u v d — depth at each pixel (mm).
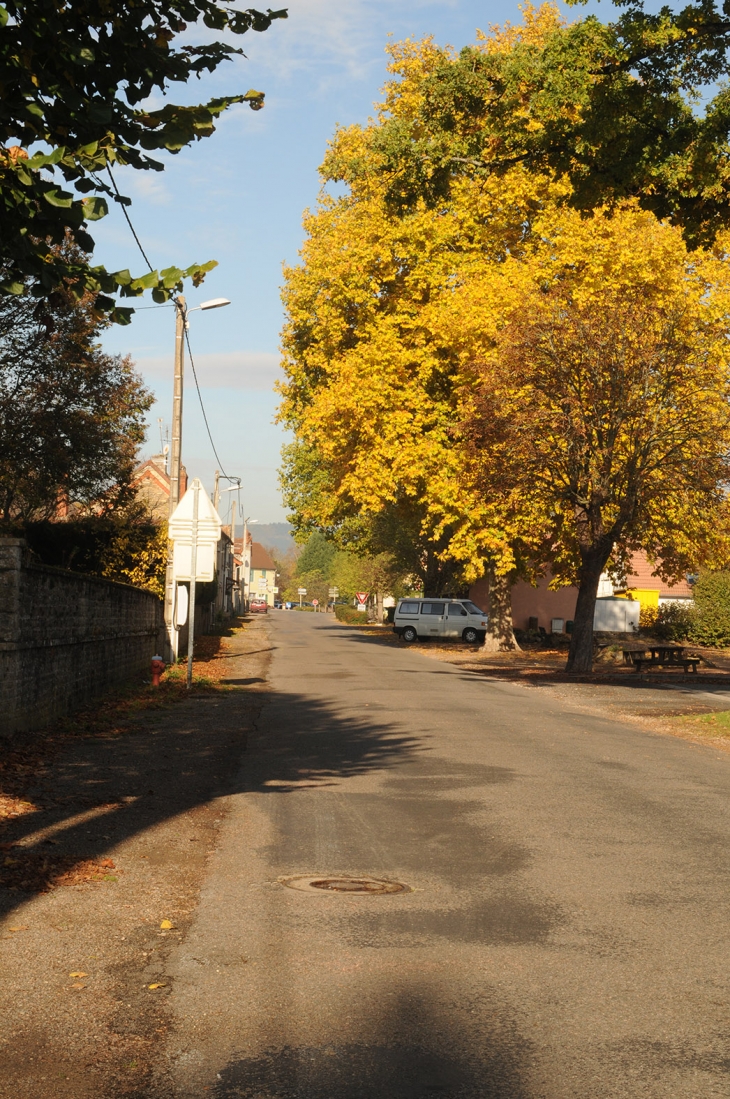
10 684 12078
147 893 6230
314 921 5773
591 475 27469
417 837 8039
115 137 6188
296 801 9398
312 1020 4348
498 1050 4086
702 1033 4293
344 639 50562
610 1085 3799
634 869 7125
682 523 30844
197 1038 4141
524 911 6066
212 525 20781
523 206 34000
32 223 5910
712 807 9500
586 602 29625
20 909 5793
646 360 25719
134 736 13438
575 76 16891
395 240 36219
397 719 16500
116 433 29672
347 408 34844
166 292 6156
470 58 18938
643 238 30812
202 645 37375
